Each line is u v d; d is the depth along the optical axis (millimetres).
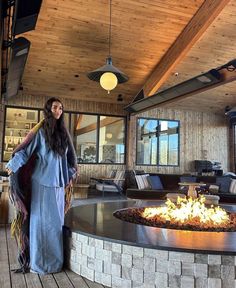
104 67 5254
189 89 6895
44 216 2938
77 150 10008
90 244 2826
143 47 7551
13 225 3010
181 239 2709
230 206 5039
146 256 2525
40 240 2908
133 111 9836
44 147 2959
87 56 7688
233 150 11812
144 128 10883
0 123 9148
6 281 2682
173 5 6410
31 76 8391
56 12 6359
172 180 8789
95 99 10055
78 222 3391
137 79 8820
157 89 8547
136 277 2557
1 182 5555
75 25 6715
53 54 7547
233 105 10938
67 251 3107
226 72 5879
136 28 6949
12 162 2826
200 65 8188
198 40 6773
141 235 2824
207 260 2387
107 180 9258
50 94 9516
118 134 10633
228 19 6609
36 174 2980
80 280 2775
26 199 3012
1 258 3285
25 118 9516
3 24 4207
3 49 4848
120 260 2629
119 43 7344
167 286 2451
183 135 11398
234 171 11703
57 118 3033
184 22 6867
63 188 3137
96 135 10305
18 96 9312
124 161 10625
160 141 11070
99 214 3961
